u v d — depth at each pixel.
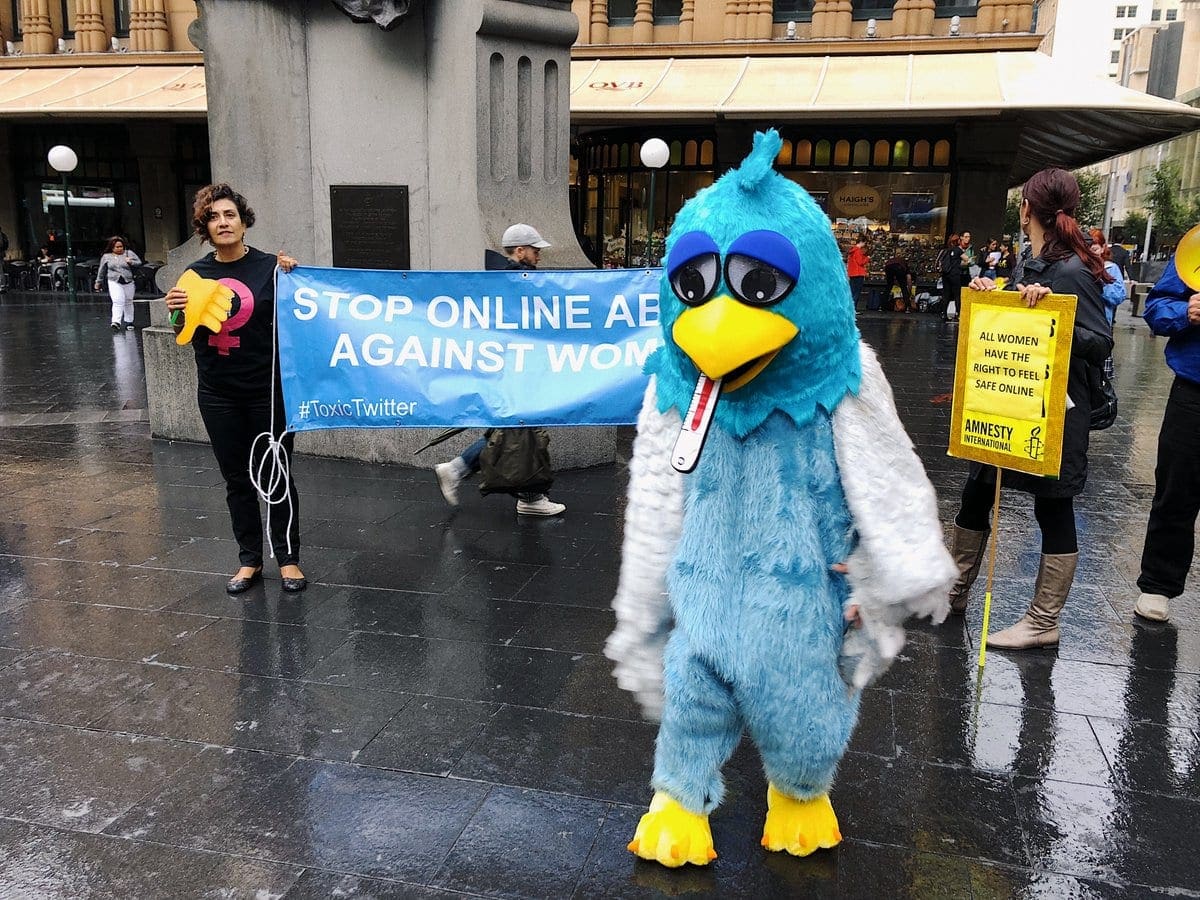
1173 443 4.13
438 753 3.17
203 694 3.57
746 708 2.37
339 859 2.62
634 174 23.88
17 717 3.38
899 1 21.02
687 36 22.30
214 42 6.86
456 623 4.24
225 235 4.29
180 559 5.01
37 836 2.71
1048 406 3.50
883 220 22.44
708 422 2.23
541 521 5.71
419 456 6.86
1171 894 2.52
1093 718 3.44
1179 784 3.03
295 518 4.64
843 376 2.31
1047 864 2.63
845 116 19.31
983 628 3.79
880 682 3.70
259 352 4.39
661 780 2.56
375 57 6.70
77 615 4.29
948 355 14.21
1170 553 4.27
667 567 2.42
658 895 2.49
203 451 7.41
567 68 6.91
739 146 21.91
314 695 3.57
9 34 27.20
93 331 16.36
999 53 20.55
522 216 6.77
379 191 6.82
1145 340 18.23
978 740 3.27
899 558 2.29
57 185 27.52
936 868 2.61
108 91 23.78
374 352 4.58
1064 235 3.75
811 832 2.62
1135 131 19.31
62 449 7.45
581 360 4.69
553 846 2.68
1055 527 3.92
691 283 2.22
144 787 2.96
